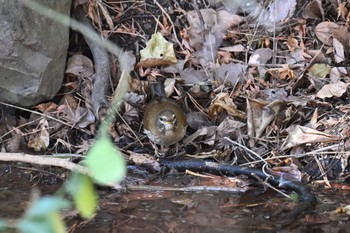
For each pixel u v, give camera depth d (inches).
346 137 389.7
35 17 388.2
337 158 382.0
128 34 455.2
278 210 328.2
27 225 122.6
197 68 446.9
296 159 383.6
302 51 446.3
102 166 115.0
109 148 119.0
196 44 452.1
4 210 321.1
